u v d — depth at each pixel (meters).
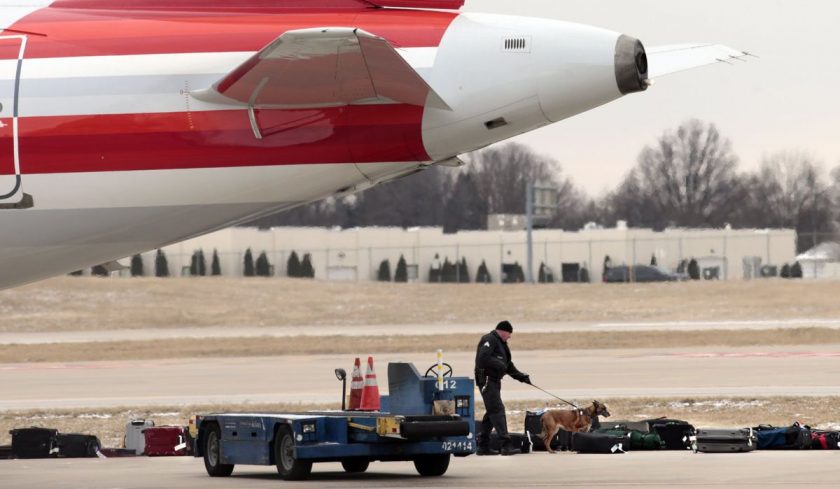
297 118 55.19
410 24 57.25
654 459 66.94
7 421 99.50
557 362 147.75
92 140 55.28
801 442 72.25
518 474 60.06
